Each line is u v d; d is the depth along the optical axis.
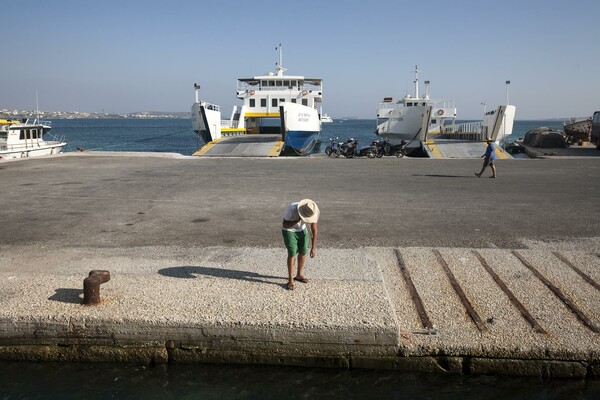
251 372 5.26
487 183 15.38
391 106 39.16
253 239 8.69
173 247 8.14
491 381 5.11
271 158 23.56
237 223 9.95
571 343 5.12
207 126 28.56
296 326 5.24
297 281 6.36
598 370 5.05
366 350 5.24
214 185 14.99
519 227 9.52
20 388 4.99
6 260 7.41
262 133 37.44
